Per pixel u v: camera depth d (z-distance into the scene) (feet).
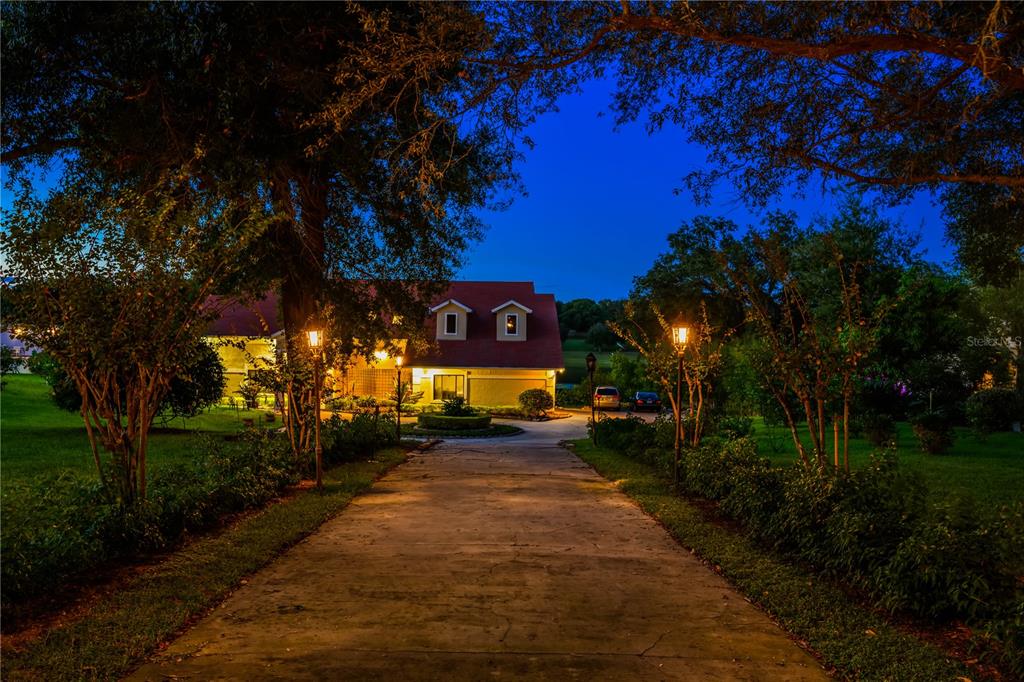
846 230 83.46
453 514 30.53
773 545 23.43
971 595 15.07
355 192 44.04
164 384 24.50
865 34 21.30
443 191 42.63
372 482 41.29
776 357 28.78
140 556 21.44
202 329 24.47
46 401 85.20
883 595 17.03
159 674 13.39
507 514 30.58
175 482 29.66
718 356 42.96
